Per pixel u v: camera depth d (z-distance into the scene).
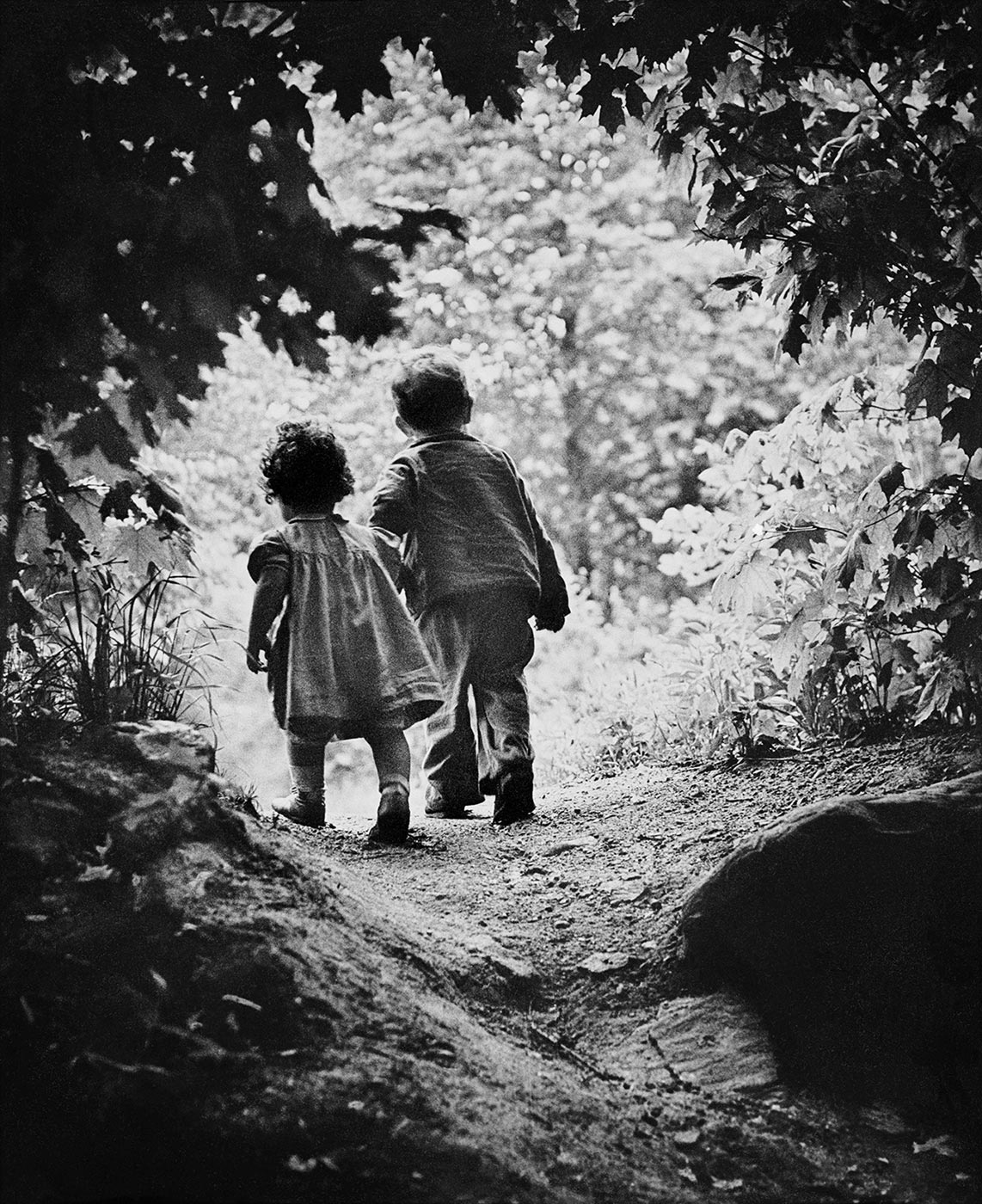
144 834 3.16
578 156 14.99
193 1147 2.58
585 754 6.53
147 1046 2.73
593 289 16.02
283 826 4.60
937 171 4.70
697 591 16.66
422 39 3.43
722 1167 3.10
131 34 3.12
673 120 4.95
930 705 4.80
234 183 3.18
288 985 2.93
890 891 3.76
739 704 5.74
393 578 4.97
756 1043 3.54
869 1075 3.55
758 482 5.99
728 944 3.73
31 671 3.84
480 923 3.95
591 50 4.35
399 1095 2.79
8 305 3.13
